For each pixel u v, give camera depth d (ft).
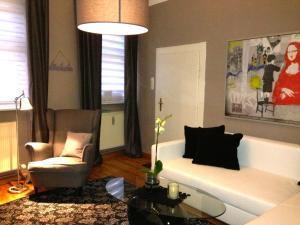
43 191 10.49
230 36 11.55
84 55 13.67
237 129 11.65
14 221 8.22
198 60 12.94
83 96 13.91
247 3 10.85
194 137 10.39
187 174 8.64
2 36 11.34
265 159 9.02
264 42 10.41
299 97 9.57
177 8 13.70
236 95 11.52
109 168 13.60
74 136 10.96
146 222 7.00
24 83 12.19
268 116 10.52
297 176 8.26
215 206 6.77
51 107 13.14
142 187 7.70
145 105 16.11
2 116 11.44
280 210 6.03
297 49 9.50
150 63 15.52
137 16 6.48
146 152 16.20
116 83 15.90
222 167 9.21
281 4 9.84
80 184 9.74
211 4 12.15
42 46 12.01
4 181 11.46
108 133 15.51
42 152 10.46
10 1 11.41
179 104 14.08
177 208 6.60
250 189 7.43
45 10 12.01
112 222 8.25
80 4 6.60
